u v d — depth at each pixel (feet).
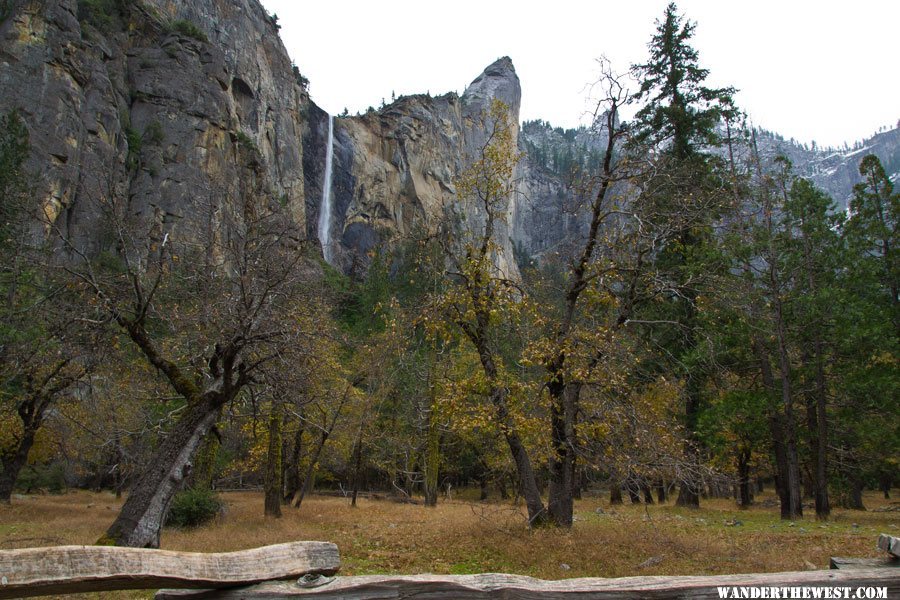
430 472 79.25
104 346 43.50
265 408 53.57
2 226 55.72
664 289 42.19
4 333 48.11
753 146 69.05
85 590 9.50
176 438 32.89
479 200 46.01
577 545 32.19
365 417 76.89
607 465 37.01
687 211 42.37
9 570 8.83
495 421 37.88
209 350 39.24
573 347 37.70
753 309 55.31
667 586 10.64
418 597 10.59
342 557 31.55
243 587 10.84
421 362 73.10
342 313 123.13
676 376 56.24
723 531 42.78
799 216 63.21
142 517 30.17
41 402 66.33
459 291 41.68
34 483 107.45
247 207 43.06
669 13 73.00
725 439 60.64
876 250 68.69
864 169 70.64
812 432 62.75
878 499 120.26
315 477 108.99
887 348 57.77
